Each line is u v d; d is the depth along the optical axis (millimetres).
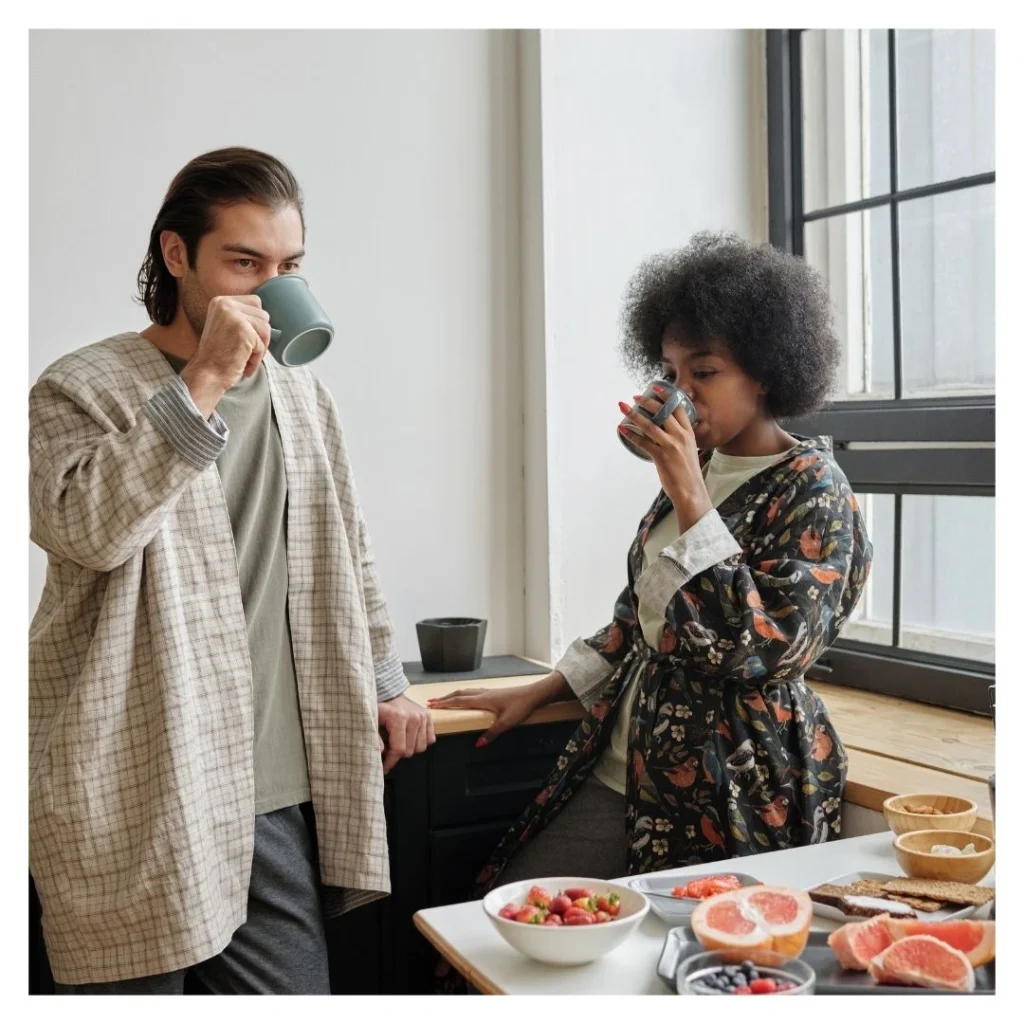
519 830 1940
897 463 2285
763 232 2635
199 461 1364
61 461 1420
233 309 1412
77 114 2090
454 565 2418
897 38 2324
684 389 1710
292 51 2240
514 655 2475
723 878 1296
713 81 2580
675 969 1077
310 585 1657
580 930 1092
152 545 1444
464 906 1285
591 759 1921
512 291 2453
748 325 1671
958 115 2201
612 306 2484
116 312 2127
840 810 1725
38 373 2082
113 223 2119
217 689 1493
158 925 1410
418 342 2367
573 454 2447
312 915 1621
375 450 2336
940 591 2236
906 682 2248
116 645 1420
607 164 2475
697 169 2570
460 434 2412
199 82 2172
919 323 2299
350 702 1647
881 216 2371
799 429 2484
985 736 1969
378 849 1637
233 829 1495
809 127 2539
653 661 1760
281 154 2238
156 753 1427
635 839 1712
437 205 2373
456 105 2383
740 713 1658
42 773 1419
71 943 1439
